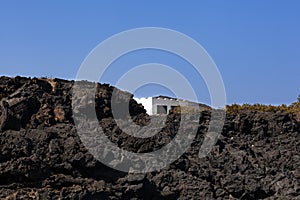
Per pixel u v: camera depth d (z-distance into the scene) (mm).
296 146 50094
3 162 36938
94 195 36719
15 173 36344
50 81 44844
